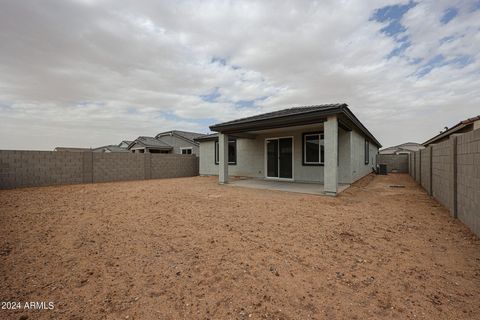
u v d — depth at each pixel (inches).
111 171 473.4
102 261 106.3
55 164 402.3
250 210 205.5
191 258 109.2
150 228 156.0
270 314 68.7
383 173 633.0
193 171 642.2
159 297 78.2
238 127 357.4
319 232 146.1
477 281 87.4
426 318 66.8
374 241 130.4
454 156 178.2
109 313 69.7
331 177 273.3
